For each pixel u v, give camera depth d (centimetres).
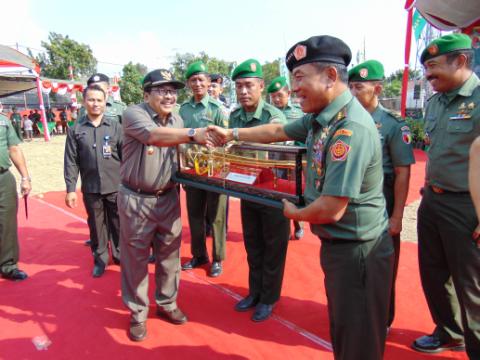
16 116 1923
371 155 168
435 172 239
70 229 542
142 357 263
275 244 296
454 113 228
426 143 253
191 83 407
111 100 548
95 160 378
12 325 303
